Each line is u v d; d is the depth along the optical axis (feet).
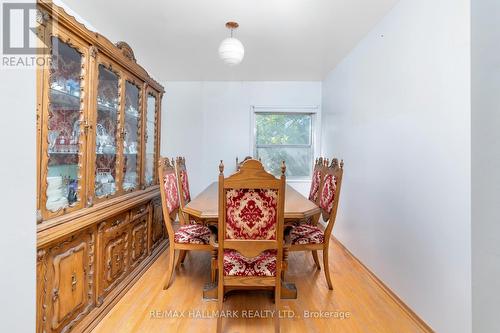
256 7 6.70
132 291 6.55
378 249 7.23
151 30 7.93
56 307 4.30
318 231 7.10
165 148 13.57
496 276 2.03
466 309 4.40
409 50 5.96
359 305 6.08
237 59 7.13
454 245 4.64
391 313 5.81
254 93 13.53
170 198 7.25
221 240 4.87
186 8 6.72
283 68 11.50
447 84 4.82
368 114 8.02
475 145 2.20
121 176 6.57
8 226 2.20
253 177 4.68
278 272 4.94
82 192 4.96
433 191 5.16
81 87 4.94
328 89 12.32
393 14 6.63
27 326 2.39
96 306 5.40
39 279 3.94
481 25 2.14
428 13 5.32
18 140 2.30
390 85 6.77
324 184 7.54
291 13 6.95
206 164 13.64
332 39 8.52
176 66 11.27
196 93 13.51
